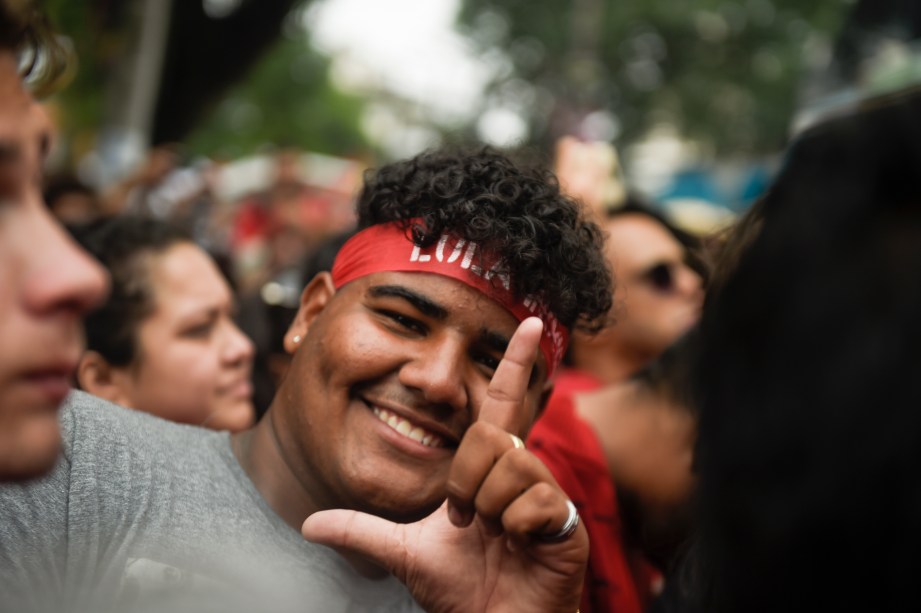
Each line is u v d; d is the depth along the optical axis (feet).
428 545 4.60
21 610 2.62
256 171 29.35
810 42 76.33
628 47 78.02
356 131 97.35
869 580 3.06
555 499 4.31
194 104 27.45
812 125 3.52
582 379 9.76
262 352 9.06
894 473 2.96
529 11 81.20
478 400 5.08
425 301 5.02
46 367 2.83
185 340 7.72
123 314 7.59
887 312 3.03
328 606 4.71
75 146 26.30
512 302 5.09
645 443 6.64
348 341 5.08
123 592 2.49
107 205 15.39
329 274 5.77
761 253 3.36
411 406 5.01
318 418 5.13
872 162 3.21
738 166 43.16
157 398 7.66
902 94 3.37
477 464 4.32
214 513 4.88
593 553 6.47
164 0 23.89
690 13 75.66
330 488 5.12
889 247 3.10
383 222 5.35
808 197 3.29
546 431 6.70
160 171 17.43
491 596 4.56
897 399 2.97
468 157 5.45
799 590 3.18
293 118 75.36
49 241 2.88
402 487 5.02
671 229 10.39
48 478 4.58
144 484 4.81
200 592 2.42
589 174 11.98
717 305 3.57
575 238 5.32
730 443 3.31
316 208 25.68
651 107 78.54
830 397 3.04
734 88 77.92
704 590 4.13
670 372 6.56
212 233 17.74
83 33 22.39
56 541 4.36
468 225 5.04
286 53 69.41
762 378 3.25
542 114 79.15
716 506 3.41
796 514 3.09
